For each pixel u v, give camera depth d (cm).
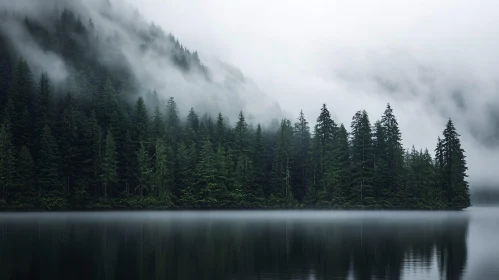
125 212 8512
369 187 9131
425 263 2905
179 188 9525
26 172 8519
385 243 3850
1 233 4519
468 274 2555
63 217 7112
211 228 5219
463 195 9388
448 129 9519
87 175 9112
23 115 9350
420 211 8862
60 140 9144
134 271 2595
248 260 2977
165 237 4209
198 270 2647
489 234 4606
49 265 2750
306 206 9569
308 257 3120
